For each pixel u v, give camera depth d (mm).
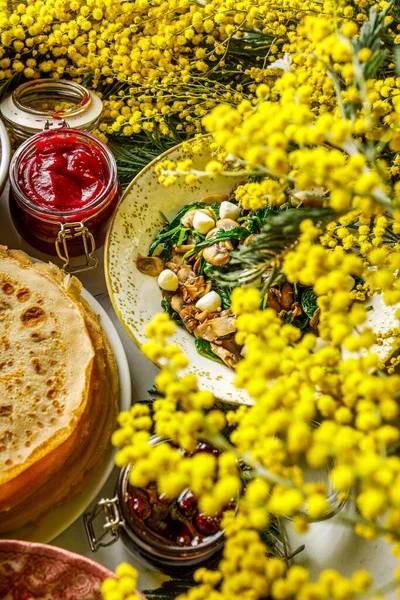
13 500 527
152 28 640
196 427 389
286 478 398
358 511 569
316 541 570
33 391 548
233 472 381
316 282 403
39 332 568
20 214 655
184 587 539
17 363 557
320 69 470
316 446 366
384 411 376
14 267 592
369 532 375
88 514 550
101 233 676
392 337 575
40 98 701
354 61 410
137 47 640
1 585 492
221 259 631
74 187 657
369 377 385
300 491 384
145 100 683
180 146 654
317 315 621
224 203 663
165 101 674
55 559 497
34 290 583
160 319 410
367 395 376
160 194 666
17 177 644
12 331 569
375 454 359
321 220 445
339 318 400
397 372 625
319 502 352
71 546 565
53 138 662
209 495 371
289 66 476
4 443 529
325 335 424
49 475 537
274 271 458
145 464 374
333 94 549
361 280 634
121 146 718
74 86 692
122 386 598
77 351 566
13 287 583
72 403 545
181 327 634
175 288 640
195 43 636
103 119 725
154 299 639
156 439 553
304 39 548
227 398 568
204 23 606
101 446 567
